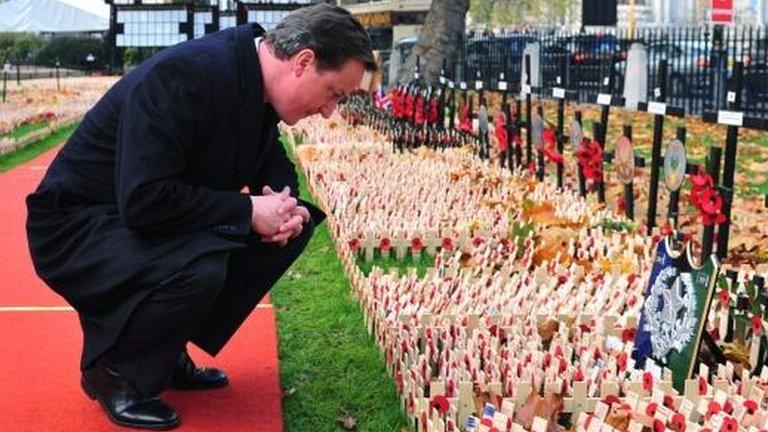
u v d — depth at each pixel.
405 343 4.95
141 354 4.47
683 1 52.66
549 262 6.97
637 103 8.70
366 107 17.12
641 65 12.80
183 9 19.56
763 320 4.99
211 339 4.84
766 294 5.05
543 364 4.73
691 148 15.30
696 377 4.60
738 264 7.10
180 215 4.25
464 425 4.27
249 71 4.30
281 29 4.34
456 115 15.41
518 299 5.82
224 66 4.27
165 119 4.20
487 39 21.92
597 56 17.08
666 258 4.87
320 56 4.29
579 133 9.18
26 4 48.75
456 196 9.52
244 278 4.73
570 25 48.59
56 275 4.41
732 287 5.73
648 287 5.01
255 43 4.38
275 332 5.98
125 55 39.41
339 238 8.10
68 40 50.62
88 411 4.72
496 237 7.86
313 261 7.95
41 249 4.44
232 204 4.36
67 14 48.94
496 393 4.43
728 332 5.31
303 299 6.79
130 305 4.32
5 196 11.61
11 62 49.59
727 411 4.18
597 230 7.68
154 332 4.38
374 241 7.86
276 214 4.46
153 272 4.28
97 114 4.48
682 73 15.75
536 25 52.09
